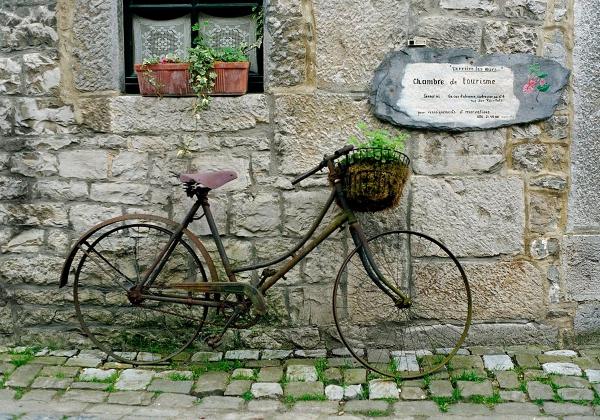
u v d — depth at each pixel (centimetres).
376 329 443
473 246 437
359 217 436
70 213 435
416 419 361
